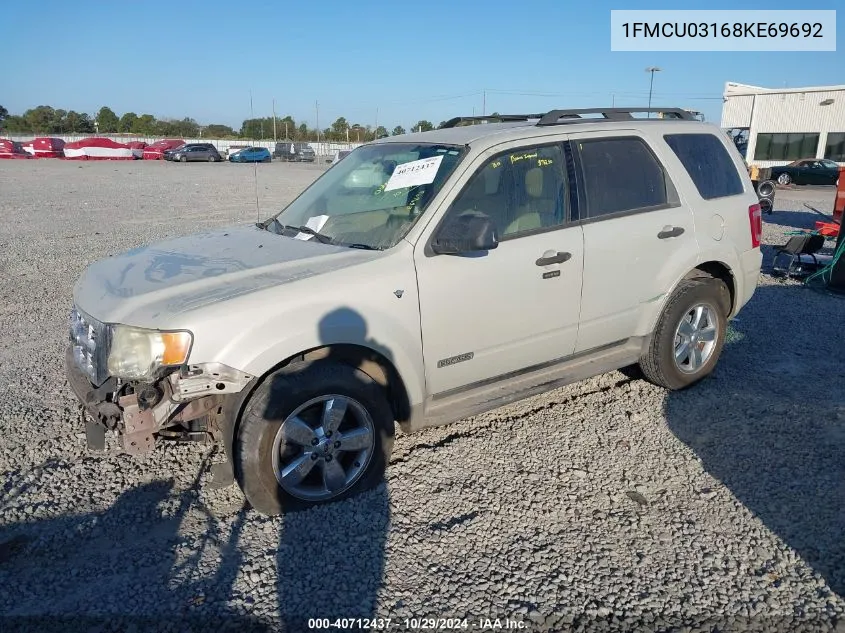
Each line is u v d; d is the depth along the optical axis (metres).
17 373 5.69
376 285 3.67
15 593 3.07
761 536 3.47
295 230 4.49
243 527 3.53
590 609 2.96
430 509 3.71
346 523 3.57
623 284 4.68
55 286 8.84
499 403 4.28
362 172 4.70
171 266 3.91
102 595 3.05
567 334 4.51
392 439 3.88
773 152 42.09
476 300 4.01
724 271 5.37
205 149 49.59
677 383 5.20
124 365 3.31
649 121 5.14
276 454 3.49
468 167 4.07
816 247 9.23
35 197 20.61
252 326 3.35
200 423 3.64
